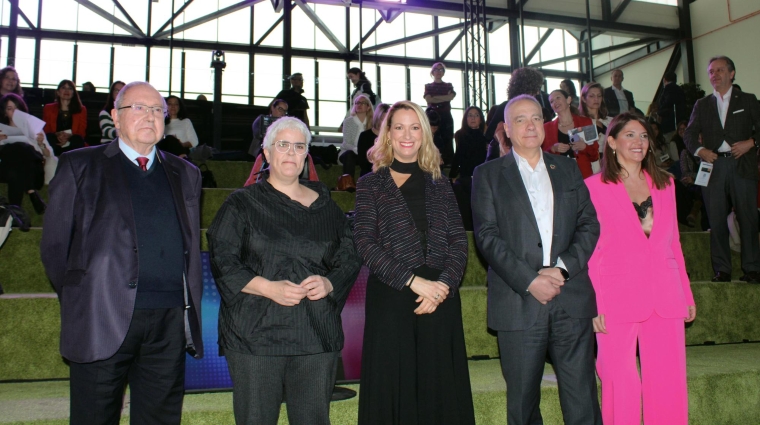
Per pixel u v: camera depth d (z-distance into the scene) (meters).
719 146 3.81
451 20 15.73
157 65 7.20
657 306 2.44
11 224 3.14
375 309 2.16
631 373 2.42
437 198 2.30
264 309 1.93
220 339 1.98
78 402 1.81
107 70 7.09
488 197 2.39
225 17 14.70
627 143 2.56
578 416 2.20
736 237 4.12
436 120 5.87
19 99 4.36
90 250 1.84
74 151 1.92
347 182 4.85
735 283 3.77
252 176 3.14
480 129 5.09
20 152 4.13
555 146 3.82
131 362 1.91
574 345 2.24
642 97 15.80
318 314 1.98
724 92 3.84
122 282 1.83
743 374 2.92
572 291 2.26
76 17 13.86
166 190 1.99
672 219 2.59
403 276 2.08
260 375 1.90
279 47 14.79
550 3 14.48
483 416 2.52
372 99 7.30
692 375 2.82
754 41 13.29
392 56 15.37
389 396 2.07
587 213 2.38
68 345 1.81
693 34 14.93
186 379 2.51
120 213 1.87
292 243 1.99
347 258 2.11
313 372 1.96
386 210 2.23
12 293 3.17
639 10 15.12
